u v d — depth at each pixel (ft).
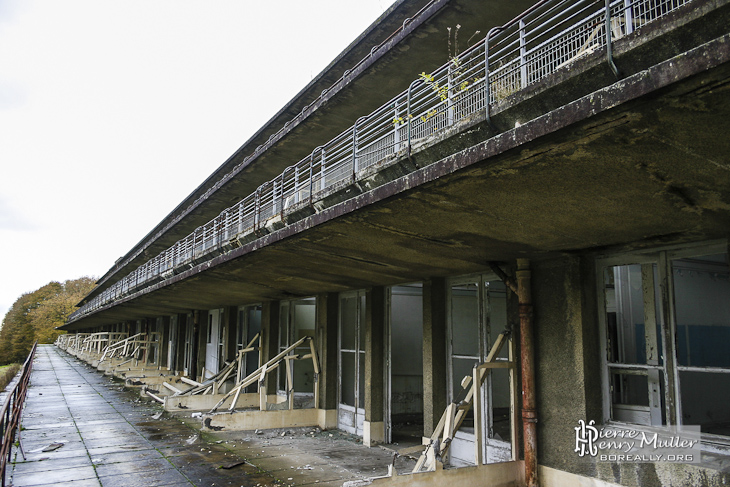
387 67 37.24
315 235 21.50
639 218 15.69
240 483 24.38
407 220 17.80
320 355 41.45
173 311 79.66
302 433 37.60
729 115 9.14
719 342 20.38
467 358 28.19
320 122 46.96
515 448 22.98
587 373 20.30
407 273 29.35
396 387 45.62
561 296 21.57
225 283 40.34
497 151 11.72
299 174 35.96
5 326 279.90
